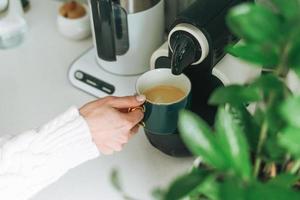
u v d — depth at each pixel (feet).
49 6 3.81
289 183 1.23
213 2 2.35
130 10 2.61
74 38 3.40
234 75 2.34
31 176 2.06
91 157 2.24
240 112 1.45
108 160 2.52
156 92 2.31
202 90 2.41
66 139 2.10
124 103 2.25
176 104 2.15
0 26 3.27
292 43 1.10
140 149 2.58
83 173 2.46
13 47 3.38
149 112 2.21
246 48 1.16
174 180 1.17
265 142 1.38
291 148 1.13
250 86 1.23
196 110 2.35
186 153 2.46
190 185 1.15
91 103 2.31
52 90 2.99
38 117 2.80
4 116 2.81
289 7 1.08
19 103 2.90
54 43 3.40
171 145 2.39
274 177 1.28
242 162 1.18
